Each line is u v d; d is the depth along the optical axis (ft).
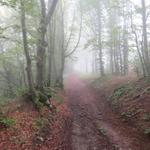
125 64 111.24
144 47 73.87
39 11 53.47
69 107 64.64
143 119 44.19
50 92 63.46
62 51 97.71
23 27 46.34
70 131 42.91
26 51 46.91
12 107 43.34
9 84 80.28
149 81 63.67
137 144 35.81
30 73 47.65
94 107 64.59
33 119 40.45
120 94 65.87
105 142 37.14
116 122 48.49
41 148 32.76
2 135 31.89
